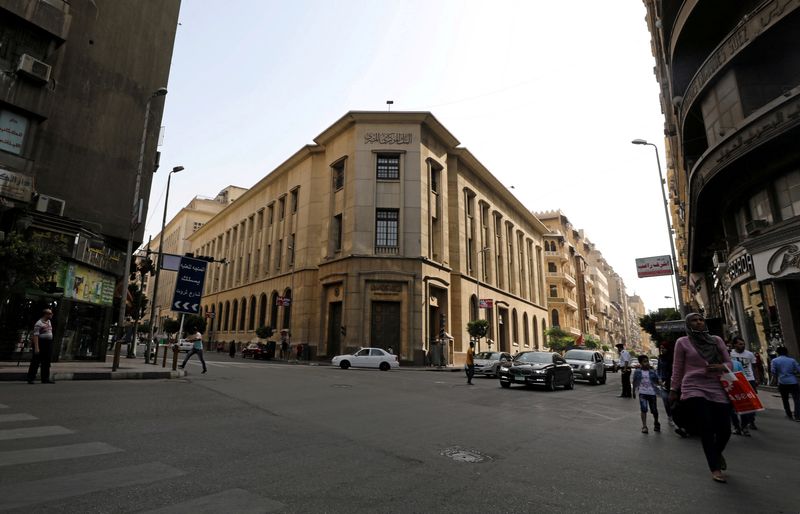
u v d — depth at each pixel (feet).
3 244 39.11
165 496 12.41
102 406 25.59
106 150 61.52
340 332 115.55
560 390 58.13
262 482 14.19
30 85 51.39
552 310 230.48
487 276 155.74
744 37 48.73
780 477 17.31
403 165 120.47
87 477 13.61
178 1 75.15
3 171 48.47
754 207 56.80
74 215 57.06
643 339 590.55
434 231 127.24
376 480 15.08
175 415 24.71
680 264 150.82
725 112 53.01
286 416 26.86
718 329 64.85
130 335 100.63
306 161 143.74
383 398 39.32
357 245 115.44
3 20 50.11
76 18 59.31
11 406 23.89
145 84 67.82
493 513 12.44
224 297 193.47
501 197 176.86
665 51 69.31
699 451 22.30
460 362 124.77
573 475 16.74
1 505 11.03
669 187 135.85
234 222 197.26
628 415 35.70
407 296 111.86
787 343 50.14
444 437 23.17
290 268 144.56
